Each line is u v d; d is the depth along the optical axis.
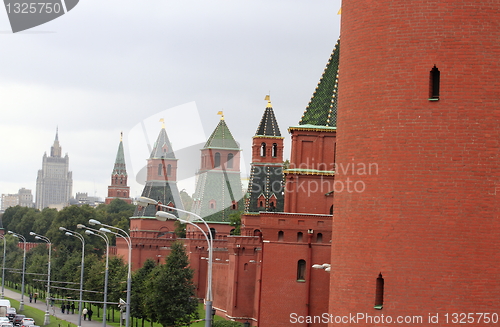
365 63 54.91
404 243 52.09
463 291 50.56
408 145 52.38
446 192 51.16
